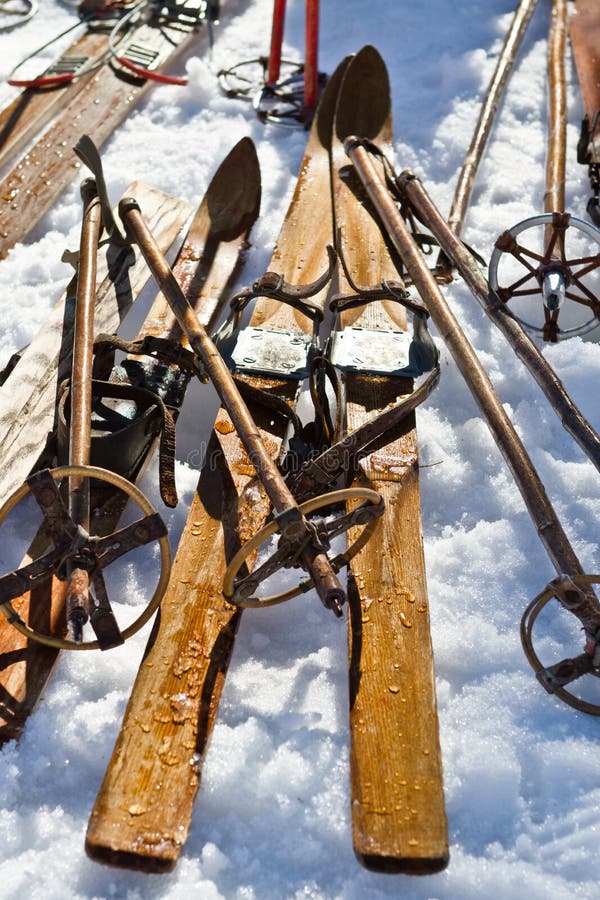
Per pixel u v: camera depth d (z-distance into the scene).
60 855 2.01
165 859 1.90
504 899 1.95
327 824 2.06
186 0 5.77
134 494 2.11
